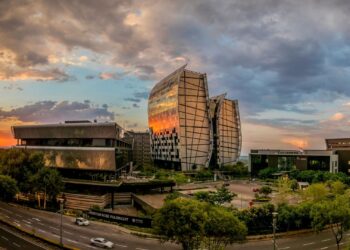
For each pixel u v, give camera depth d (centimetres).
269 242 7619
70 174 15462
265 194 12862
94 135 15112
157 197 12419
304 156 19825
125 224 9050
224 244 6494
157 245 7262
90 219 9644
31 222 9194
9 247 6788
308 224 8719
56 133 16050
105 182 12838
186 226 5756
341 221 6969
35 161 12388
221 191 11038
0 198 12156
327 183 14375
